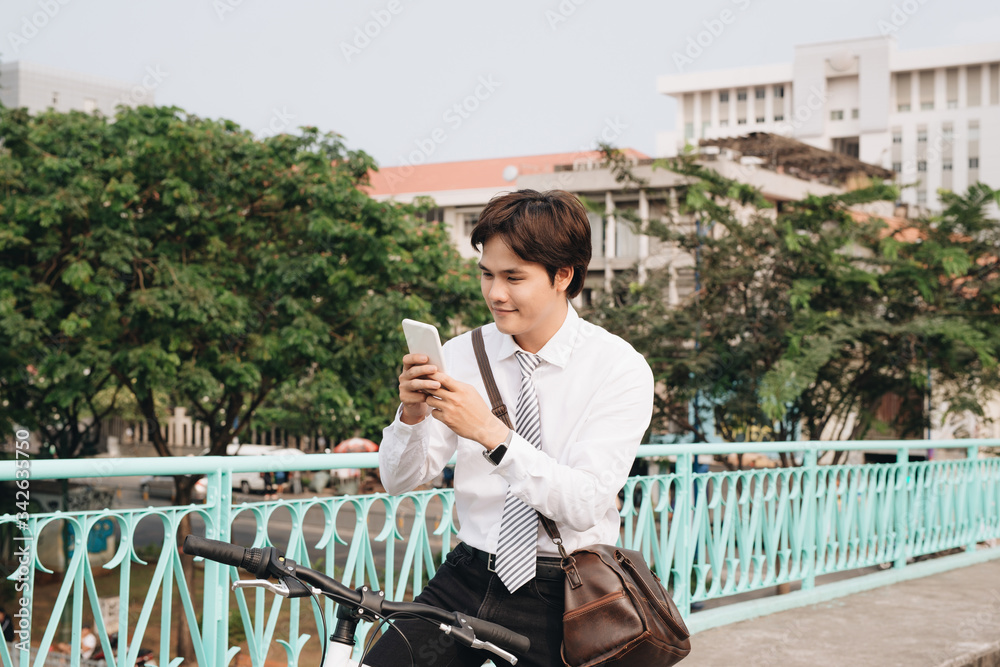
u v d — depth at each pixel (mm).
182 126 13234
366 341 14703
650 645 1671
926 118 66500
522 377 1790
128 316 13203
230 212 14469
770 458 15414
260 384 15266
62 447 17344
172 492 32688
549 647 1741
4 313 12078
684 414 14594
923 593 5488
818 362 12320
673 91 72000
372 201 14117
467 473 1830
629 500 4188
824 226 16391
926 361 13977
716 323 14203
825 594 5273
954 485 6746
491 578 1775
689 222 15508
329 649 1623
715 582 4668
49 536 13500
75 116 14430
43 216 12125
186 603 2674
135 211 13891
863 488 5789
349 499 3029
